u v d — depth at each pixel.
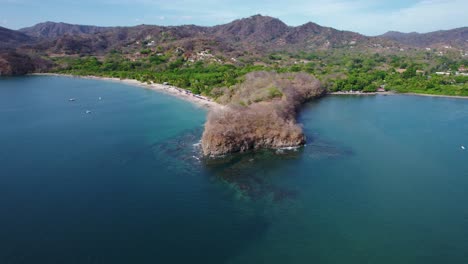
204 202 74.25
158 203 73.56
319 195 77.69
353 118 144.50
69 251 57.62
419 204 74.44
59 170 89.81
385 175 88.06
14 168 90.81
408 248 60.59
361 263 56.78
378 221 68.12
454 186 82.44
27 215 67.94
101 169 90.88
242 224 66.38
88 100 184.38
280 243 61.22
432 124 134.38
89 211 69.81
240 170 90.75
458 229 66.06
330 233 64.25
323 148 107.12
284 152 103.75
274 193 78.44
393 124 134.62
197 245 60.03
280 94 143.62
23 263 54.72
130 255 57.06
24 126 132.75
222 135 100.81
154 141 114.06
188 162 96.00
